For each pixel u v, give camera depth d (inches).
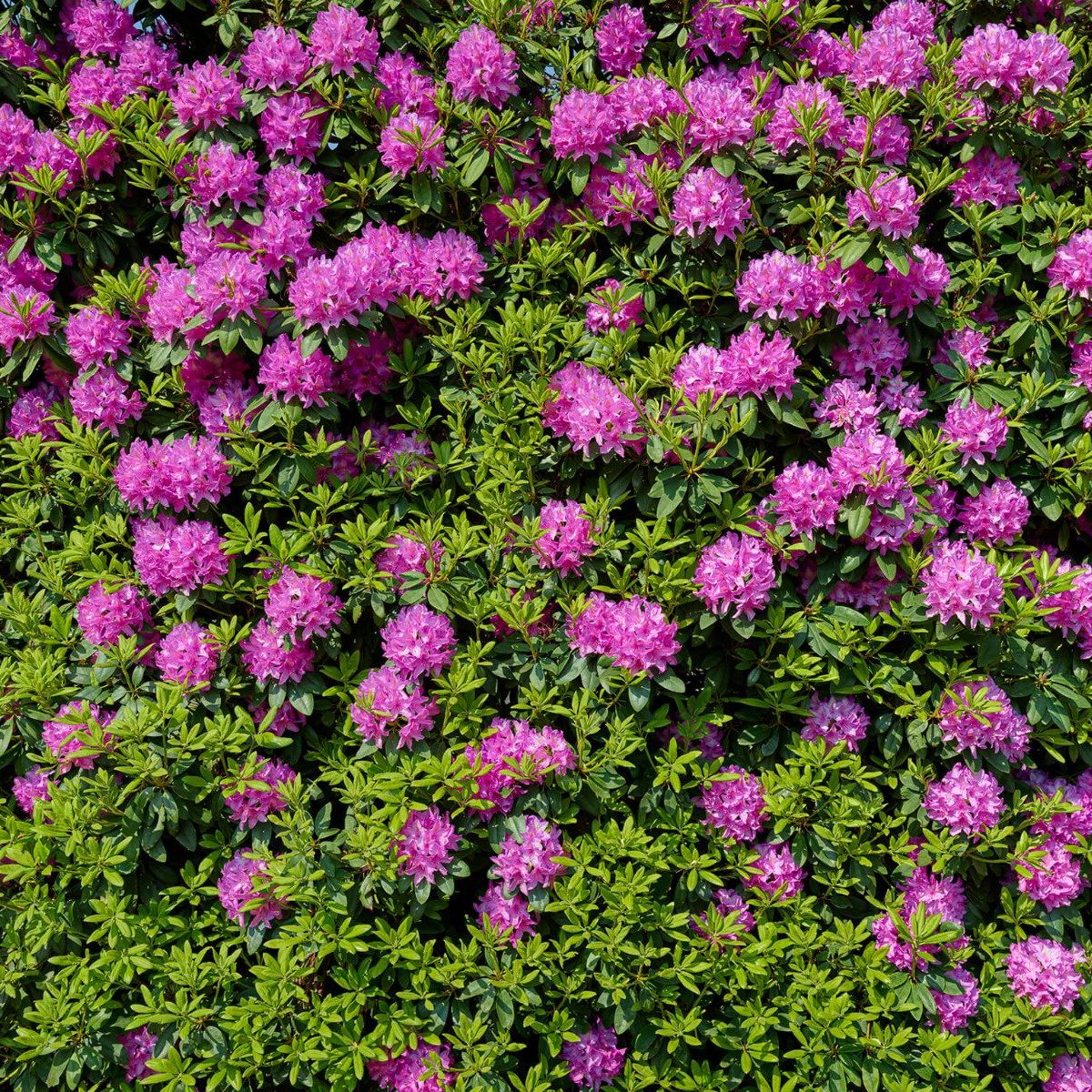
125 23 166.4
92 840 146.9
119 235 163.3
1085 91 167.6
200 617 157.2
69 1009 147.2
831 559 155.8
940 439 156.1
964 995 152.0
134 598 155.3
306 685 153.8
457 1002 149.4
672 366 155.0
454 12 166.4
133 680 153.0
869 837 155.6
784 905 152.8
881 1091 152.2
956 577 152.1
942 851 152.6
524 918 149.9
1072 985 152.5
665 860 150.0
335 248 162.2
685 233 158.1
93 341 157.9
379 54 164.6
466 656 152.3
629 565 152.2
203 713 153.5
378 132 163.0
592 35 166.4
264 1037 147.3
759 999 150.4
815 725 154.9
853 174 157.8
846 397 155.9
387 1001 149.9
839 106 157.8
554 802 150.9
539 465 158.1
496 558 154.5
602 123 159.2
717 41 163.9
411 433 160.7
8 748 157.2
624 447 155.7
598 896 150.3
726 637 156.1
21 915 149.8
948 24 169.3
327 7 163.0
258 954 150.9
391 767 150.3
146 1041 148.9
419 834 148.4
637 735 151.6
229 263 154.3
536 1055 152.9
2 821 150.2
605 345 156.2
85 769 152.9
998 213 161.6
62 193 161.0
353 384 159.0
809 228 159.3
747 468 155.3
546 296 160.9
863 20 170.4
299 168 160.7
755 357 153.3
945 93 159.8
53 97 161.9
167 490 154.5
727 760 156.4
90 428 158.4
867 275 157.5
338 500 154.0
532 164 161.5
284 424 154.0
